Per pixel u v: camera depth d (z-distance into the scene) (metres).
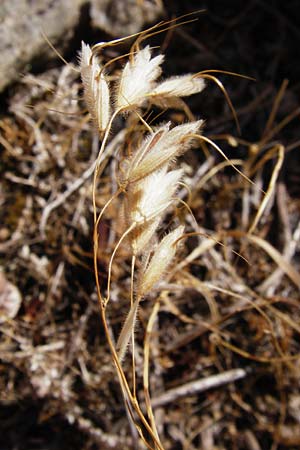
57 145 0.20
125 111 0.11
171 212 0.19
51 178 0.19
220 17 0.22
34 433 0.18
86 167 0.20
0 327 0.18
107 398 0.18
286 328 0.19
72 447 0.18
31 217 0.19
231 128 0.21
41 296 0.19
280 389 0.18
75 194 0.19
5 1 0.19
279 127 0.20
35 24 0.20
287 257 0.19
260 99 0.21
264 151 0.21
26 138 0.20
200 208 0.20
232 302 0.19
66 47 0.20
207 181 0.20
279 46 0.22
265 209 0.20
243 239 0.20
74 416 0.18
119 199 0.18
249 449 0.18
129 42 0.20
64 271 0.19
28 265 0.19
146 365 0.13
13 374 0.18
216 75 0.21
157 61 0.11
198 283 0.17
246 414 0.18
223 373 0.19
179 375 0.19
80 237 0.19
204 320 0.19
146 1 0.20
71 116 0.20
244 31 0.22
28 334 0.18
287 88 0.22
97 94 0.10
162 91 0.11
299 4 0.22
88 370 0.18
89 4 0.20
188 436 0.18
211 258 0.19
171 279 0.18
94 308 0.18
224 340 0.19
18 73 0.20
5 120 0.20
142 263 0.10
